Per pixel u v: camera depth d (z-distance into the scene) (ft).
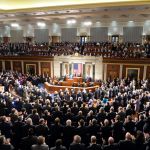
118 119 26.89
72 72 84.07
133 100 46.93
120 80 73.92
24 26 113.70
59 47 88.99
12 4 71.46
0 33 120.26
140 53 76.74
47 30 109.09
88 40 101.30
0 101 40.52
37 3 70.13
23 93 58.75
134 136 26.07
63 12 72.69
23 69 91.66
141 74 76.33
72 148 19.02
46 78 81.92
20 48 96.02
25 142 20.72
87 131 24.79
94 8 64.59
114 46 82.64
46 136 24.18
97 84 74.64
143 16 81.10
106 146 19.60
